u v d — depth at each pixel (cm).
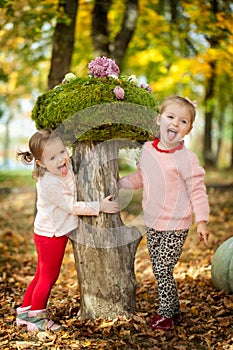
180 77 1033
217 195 1237
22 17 729
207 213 387
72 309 448
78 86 391
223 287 488
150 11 952
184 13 880
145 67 1139
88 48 1068
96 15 955
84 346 373
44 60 1038
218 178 1741
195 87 1248
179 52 1041
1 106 1414
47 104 399
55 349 369
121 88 384
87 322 403
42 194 390
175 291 404
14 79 1147
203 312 443
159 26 973
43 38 920
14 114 2033
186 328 412
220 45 862
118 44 947
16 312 454
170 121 386
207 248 712
